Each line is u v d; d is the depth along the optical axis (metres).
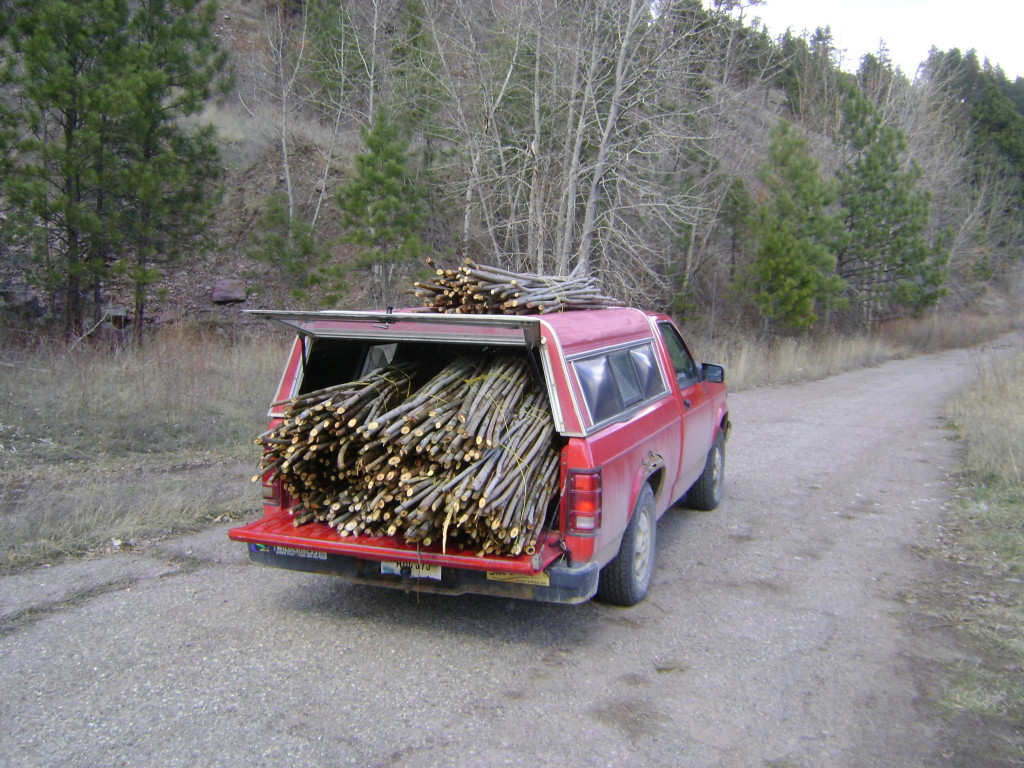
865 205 30.66
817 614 5.34
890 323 37.44
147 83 13.62
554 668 4.48
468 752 3.62
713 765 3.58
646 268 18.66
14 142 12.93
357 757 3.55
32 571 5.60
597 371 5.02
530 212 18.39
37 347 12.38
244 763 3.48
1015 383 14.96
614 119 17.17
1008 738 3.84
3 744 3.57
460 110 18.98
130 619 4.94
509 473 4.41
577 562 4.53
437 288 5.64
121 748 3.56
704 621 5.20
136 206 14.06
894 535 7.16
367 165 16.55
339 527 4.81
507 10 20.11
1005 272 53.59
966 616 5.30
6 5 13.33
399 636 4.85
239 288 18.77
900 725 3.95
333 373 5.47
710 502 7.85
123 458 8.66
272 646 4.65
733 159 24.38
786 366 21.53
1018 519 7.39
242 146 23.44
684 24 19.86
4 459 8.04
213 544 6.36
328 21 24.23
